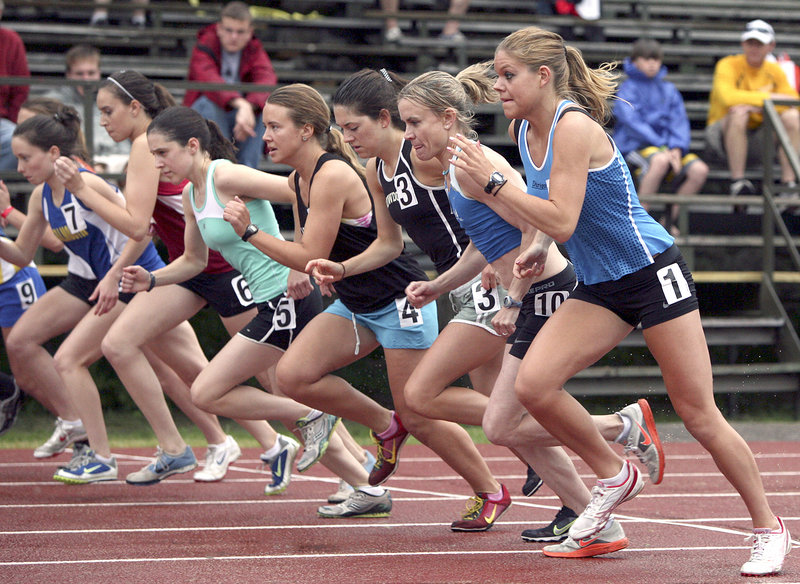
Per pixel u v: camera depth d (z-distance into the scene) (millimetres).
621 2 46000
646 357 34625
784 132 33688
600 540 14188
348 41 43562
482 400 15289
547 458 14953
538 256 13367
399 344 16016
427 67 41531
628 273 12766
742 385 32281
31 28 39875
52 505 18828
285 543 15328
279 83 37875
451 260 15438
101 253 20766
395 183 15180
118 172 30156
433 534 16062
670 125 34688
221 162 17469
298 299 16891
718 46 46562
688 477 22875
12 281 23609
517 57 12586
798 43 47438
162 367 21281
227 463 21969
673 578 12836
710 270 36156
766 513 13102
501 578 12867
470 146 12250
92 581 12891
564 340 13031
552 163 12617
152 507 18625
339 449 17531
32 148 19750
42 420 31625
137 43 40594
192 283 19453
